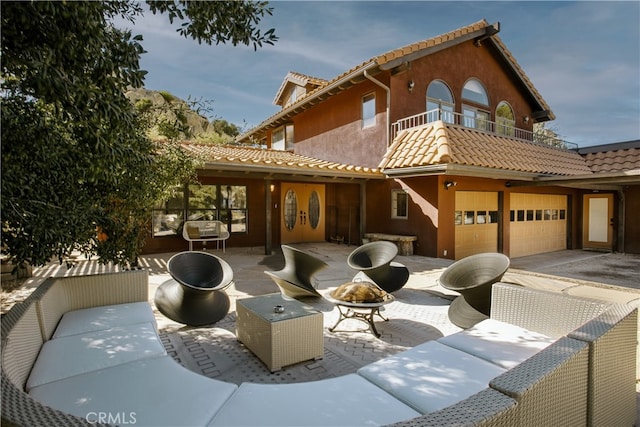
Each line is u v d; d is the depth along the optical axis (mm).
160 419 1863
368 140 11148
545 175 10031
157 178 5551
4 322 2260
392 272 5922
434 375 2314
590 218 12734
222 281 4582
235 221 11570
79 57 2074
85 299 3615
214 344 3883
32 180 2504
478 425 1228
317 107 13609
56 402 1997
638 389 2961
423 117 10953
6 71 2176
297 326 3377
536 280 5258
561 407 1699
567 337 2023
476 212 10180
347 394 2117
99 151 2496
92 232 3449
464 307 4676
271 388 2184
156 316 4762
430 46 10523
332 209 13422
